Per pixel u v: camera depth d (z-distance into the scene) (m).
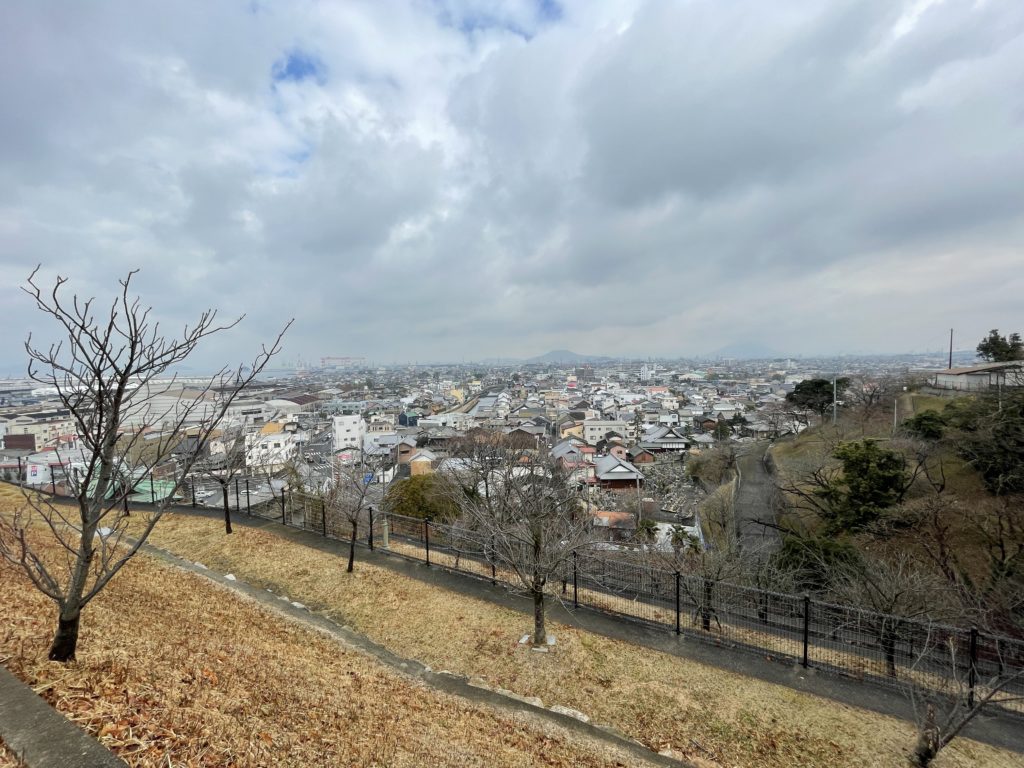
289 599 11.92
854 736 7.84
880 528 18.81
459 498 20.50
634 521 28.62
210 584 11.54
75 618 5.27
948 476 21.36
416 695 7.82
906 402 37.66
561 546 10.63
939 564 15.59
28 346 6.85
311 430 76.44
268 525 16.83
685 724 8.06
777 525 26.19
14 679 4.33
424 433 67.12
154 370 6.07
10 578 8.61
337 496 17.72
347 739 5.68
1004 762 7.41
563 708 8.31
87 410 5.28
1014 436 18.41
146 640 6.82
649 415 87.69
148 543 14.88
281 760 4.73
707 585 11.10
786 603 12.54
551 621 11.11
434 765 5.64
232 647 7.71
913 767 7.26
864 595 12.28
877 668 9.64
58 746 3.50
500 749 6.50
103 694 4.77
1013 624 11.91
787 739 7.77
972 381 34.22
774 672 9.43
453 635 10.47
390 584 12.66
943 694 8.30
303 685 6.96
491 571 13.46
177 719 4.73
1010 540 16.33
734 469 41.53
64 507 17.91
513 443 42.69
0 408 90.50
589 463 44.66
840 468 26.42
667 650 10.10
